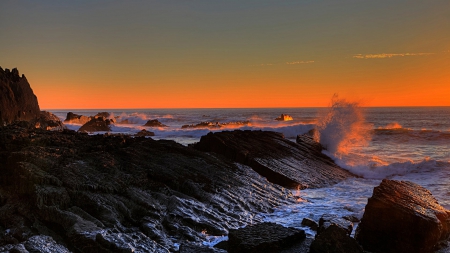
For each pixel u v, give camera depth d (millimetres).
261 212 10867
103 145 12922
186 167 12109
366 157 19766
